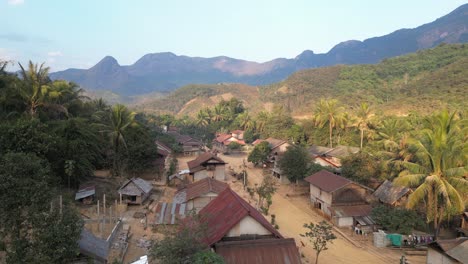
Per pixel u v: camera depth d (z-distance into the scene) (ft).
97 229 109.40
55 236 61.46
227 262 75.61
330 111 279.69
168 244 72.08
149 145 196.54
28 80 162.30
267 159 264.72
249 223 86.53
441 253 93.40
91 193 135.74
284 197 184.24
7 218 66.49
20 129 114.11
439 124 120.78
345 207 144.15
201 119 495.00
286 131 324.39
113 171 179.01
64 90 187.32
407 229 122.01
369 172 163.63
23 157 74.33
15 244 61.98
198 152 341.82
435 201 118.62
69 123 144.25
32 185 70.13
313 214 157.07
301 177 194.90
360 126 256.32
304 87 627.05
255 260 77.05
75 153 139.54
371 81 564.71
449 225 134.72
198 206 138.82
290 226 140.26
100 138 175.63
